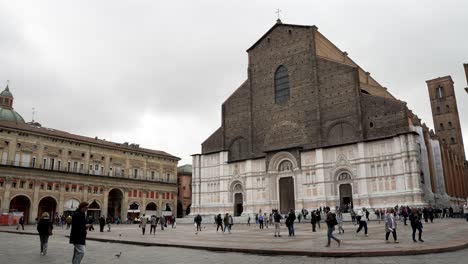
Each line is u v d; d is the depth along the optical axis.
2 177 66.06
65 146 76.94
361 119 57.59
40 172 71.25
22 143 70.38
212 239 27.89
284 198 64.38
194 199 76.06
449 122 103.00
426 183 54.72
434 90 106.88
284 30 70.06
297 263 16.03
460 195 76.69
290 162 64.38
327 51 70.88
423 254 17.61
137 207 87.81
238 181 71.06
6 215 61.97
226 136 74.75
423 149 56.53
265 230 39.97
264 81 71.25
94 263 16.30
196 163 77.50
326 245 21.34
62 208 73.75
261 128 69.75
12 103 93.44
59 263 15.92
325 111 61.91
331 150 59.47
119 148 86.31
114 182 83.56
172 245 23.62
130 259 17.69
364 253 17.55
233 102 75.31
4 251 20.78
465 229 29.69
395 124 54.53
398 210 47.00
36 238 32.28
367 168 55.53
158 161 94.94
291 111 65.94
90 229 45.78
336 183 58.44
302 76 65.75
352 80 59.62
